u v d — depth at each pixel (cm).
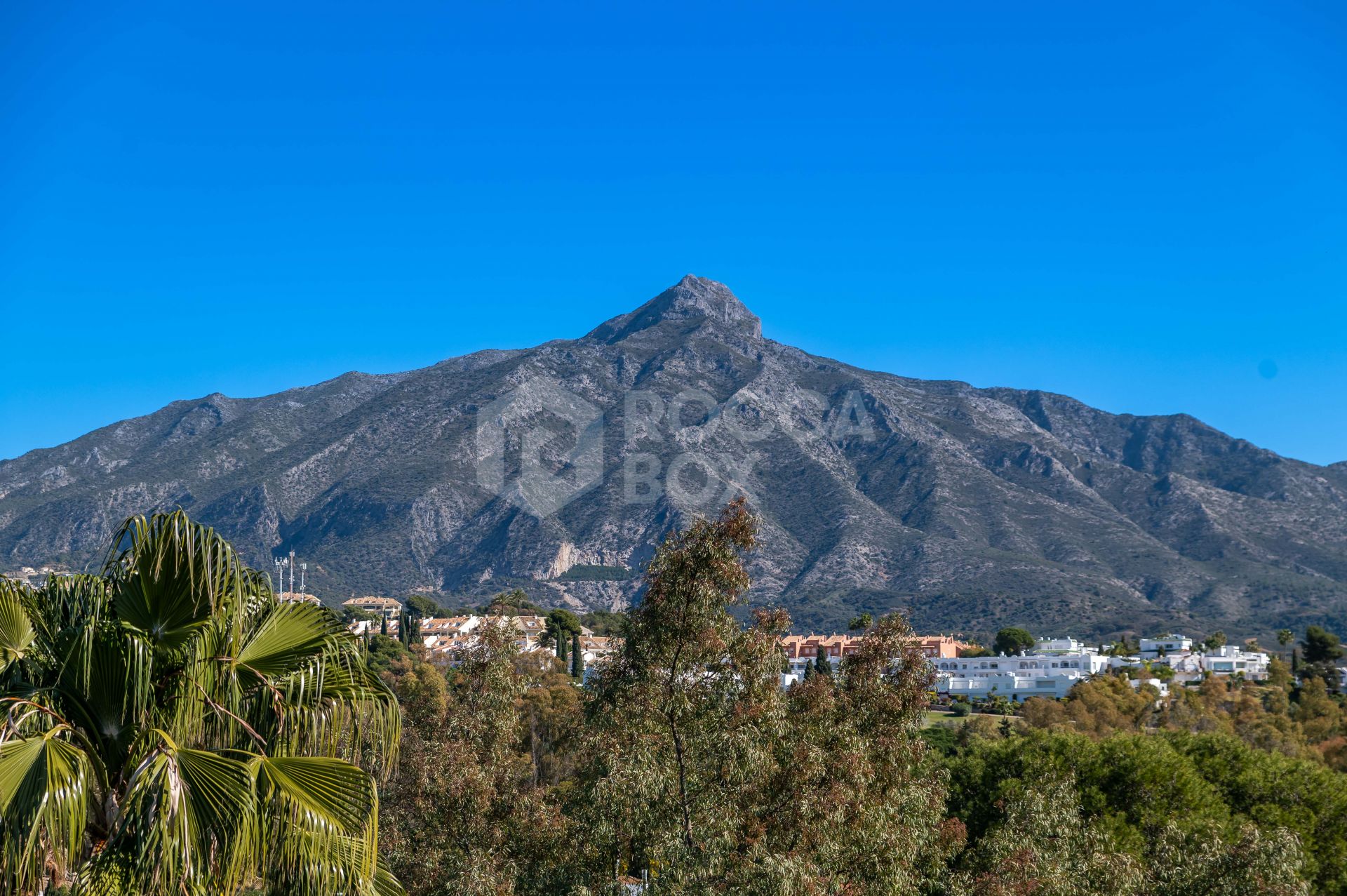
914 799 2256
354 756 1309
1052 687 12625
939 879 2384
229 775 1123
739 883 1823
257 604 1296
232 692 1234
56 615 1227
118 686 1185
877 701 2288
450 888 2319
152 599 1194
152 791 1098
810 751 2028
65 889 1139
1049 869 2284
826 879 1886
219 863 1123
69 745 1102
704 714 2070
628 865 2384
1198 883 2367
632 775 1978
